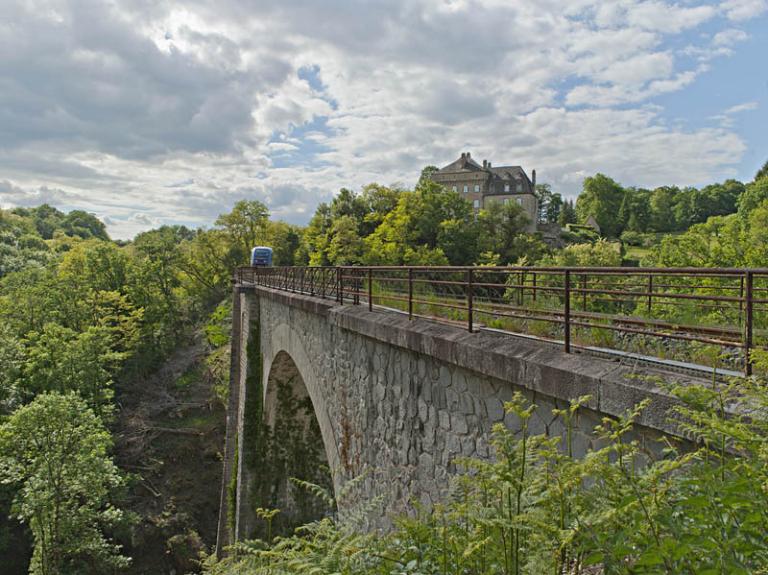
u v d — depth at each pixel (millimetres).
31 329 39250
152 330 46156
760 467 1997
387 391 7371
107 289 46531
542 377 4246
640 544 2000
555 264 38719
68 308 41531
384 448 7477
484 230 52781
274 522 18547
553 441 2559
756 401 2480
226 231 58469
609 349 4754
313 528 3646
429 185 58156
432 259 47062
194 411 39750
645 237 72625
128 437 35469
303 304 12203
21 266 67312
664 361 4031
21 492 22625
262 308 20234
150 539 29172
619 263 38219
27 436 21344
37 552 21250
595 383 3688
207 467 35250
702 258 19281
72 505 23000
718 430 2150
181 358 46406
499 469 2619
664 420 3121
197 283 56969
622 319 5027
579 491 2383
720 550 1838
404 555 3287
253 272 24641
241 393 21688
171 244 55000
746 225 19297
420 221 52188
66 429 21672
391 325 6992
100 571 23391
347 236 48844
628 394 3400
